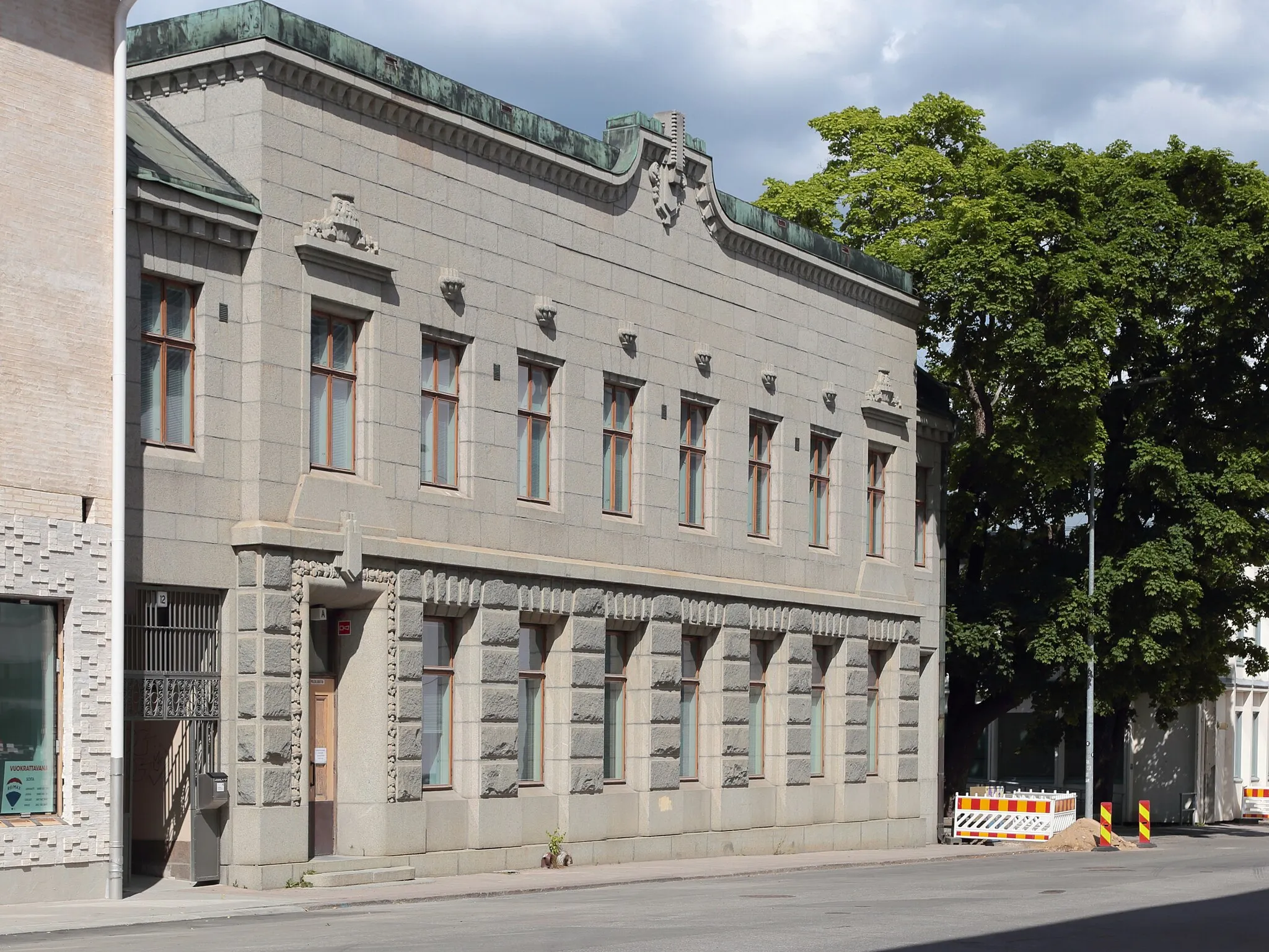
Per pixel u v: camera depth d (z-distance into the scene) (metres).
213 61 24.05
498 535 27.91
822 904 21.75
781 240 35.66
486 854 27.23
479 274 27.70
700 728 33.34
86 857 21.33
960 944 16.67
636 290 31.45
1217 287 43.34
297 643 23.98
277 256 24.08
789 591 35.41
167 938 17.06
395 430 25.95
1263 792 63.72
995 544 48.69
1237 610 46.31
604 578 30.00
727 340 34.06
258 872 23.08
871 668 39.47
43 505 21.08
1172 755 60.50
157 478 22.67
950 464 46.50
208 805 22.94
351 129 25.34
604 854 29.91
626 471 31.53
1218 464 45.38
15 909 20.02
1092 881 26.89
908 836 39.84
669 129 32.47
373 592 25.31
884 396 39.25
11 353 20.84
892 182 51.62
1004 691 46.06
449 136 27.11
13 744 20.89
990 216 41.69
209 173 23.73
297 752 23.88
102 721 21.58
